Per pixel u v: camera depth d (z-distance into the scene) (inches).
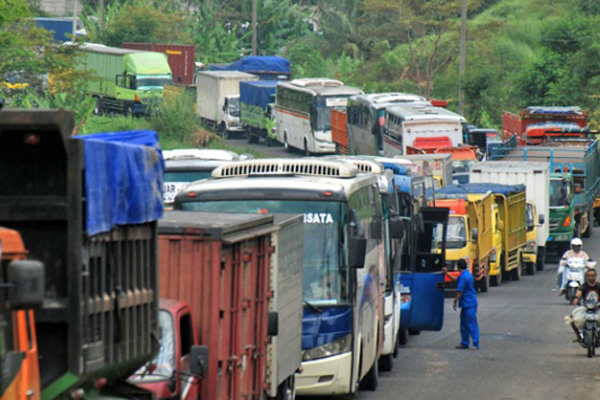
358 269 1731.1
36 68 5383.9
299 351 1583.4
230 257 1267.2
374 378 1905.8
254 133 7731.3
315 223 1674.5
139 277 1031.6
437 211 2460.6
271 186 1679.4
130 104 7785.4
